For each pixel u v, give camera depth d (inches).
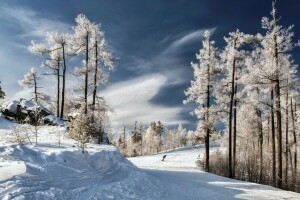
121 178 498.0
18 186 342.6
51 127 962.7
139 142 3560.5
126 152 3034.0
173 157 1801.2
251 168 1223.5
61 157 465.1
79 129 645.9
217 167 1270.9
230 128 1109.7
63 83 1378.0
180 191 552.7
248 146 1403.8
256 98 901.8
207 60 1183.6
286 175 1145.4
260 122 1302.9
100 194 409.4
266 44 924.6
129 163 607.8
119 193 435.5
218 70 1186.6
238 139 1430.9
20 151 452.8
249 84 908.0
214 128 1178.0
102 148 602.5
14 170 377.1
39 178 378.9
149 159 1715.1
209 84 1186.0
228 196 577.0
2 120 1010.1
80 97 1187.9
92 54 1220.5
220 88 1146.0
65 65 1366.9
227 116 1148.5
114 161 565.9
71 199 367.9
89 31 1213.1
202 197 539.8
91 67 1193.4
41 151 469.1
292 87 923.4
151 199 456.8
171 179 655.8
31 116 1062.4
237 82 1111.0
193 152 2050.9
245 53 1102.4
